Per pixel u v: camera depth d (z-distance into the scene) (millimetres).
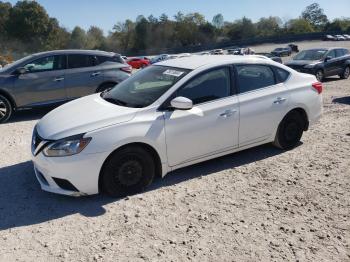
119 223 3877
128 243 3527
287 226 3770
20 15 82812
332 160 5496
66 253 3398
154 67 5492
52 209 4211
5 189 4750
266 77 5500
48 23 86062
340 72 16625
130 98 4824
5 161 5762
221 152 5074
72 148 4066
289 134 5824
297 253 3334
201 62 5094
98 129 4176
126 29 102500
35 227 3848
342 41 79438
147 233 3686
